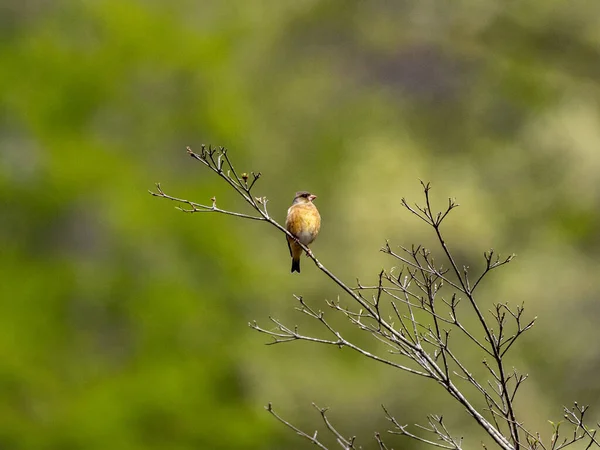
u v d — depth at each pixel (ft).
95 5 67.97
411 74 61.82
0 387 57.11
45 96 65.82
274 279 58.08
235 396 56.90
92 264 61.62
